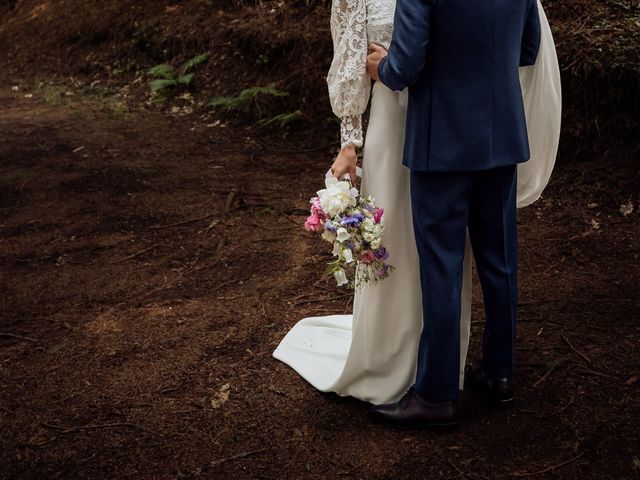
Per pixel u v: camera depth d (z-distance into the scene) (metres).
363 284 2.61
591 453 2.41
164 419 2.69
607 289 3.51
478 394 2.77
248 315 3.46
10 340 3.30
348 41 2.42
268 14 7.61
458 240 2.40
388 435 2.56
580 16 5.39
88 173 5.62
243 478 2.37
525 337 3.15
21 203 5.07
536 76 2.56
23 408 2.78
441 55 2.23
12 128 6.99
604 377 2.83
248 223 4.59
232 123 6.72
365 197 2.48
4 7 11.20
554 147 2.68
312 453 2.48
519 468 2.36
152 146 6.25
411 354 2.64
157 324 3.39
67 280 3.90
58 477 2.40
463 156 2.27
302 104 6.52
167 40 8.23
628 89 4.72
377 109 2.50
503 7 2.22
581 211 4.38
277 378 2.93
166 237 4.42
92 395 2.86
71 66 9.02
